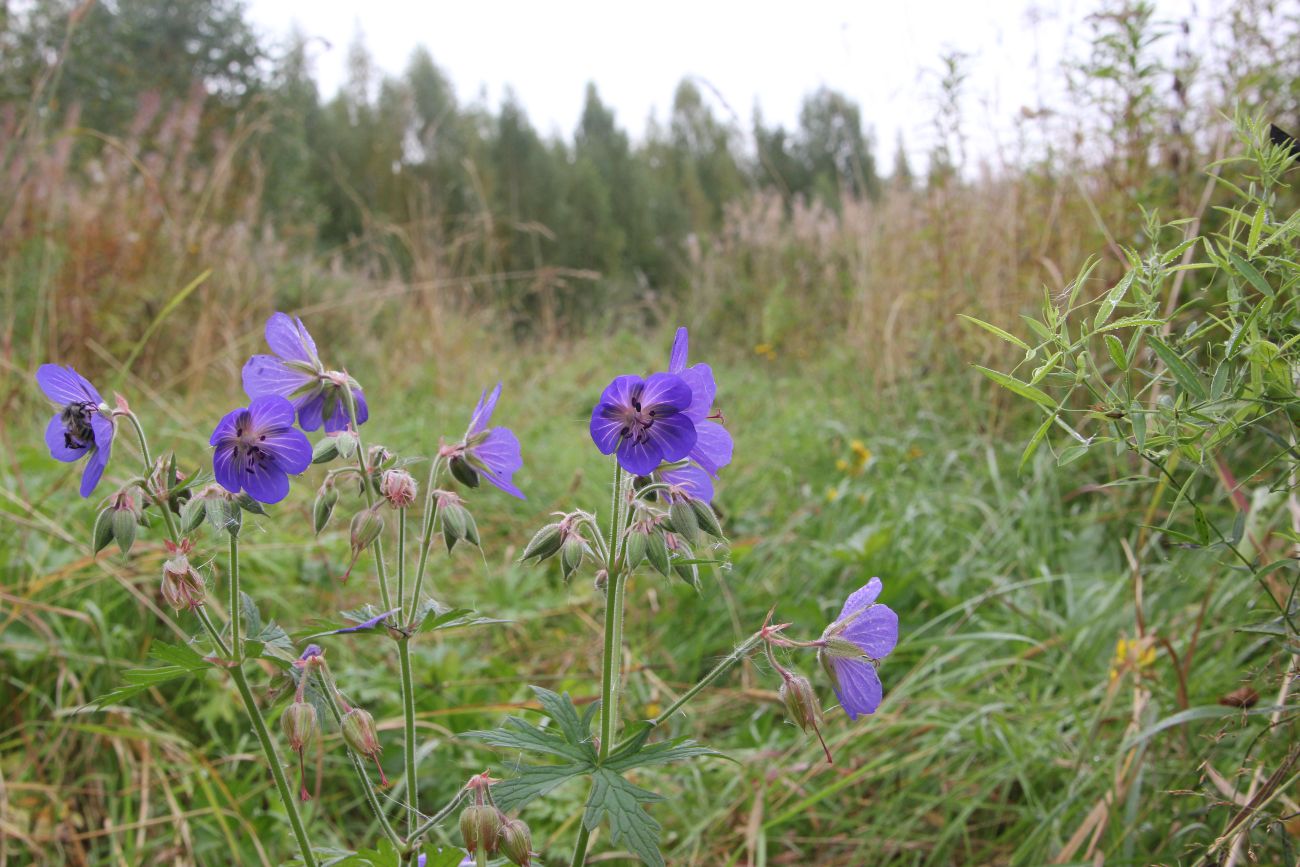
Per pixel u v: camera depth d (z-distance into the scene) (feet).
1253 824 5.68
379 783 9.21
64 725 9.14
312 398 5.51
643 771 9.55
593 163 71.56
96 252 21.04
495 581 13.28
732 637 11.89
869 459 16.03
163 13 55.31
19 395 16.08
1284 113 12.54
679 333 4.94
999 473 15.14
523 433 20.01
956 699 9.89
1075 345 5.01
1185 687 7.89
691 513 4.76
